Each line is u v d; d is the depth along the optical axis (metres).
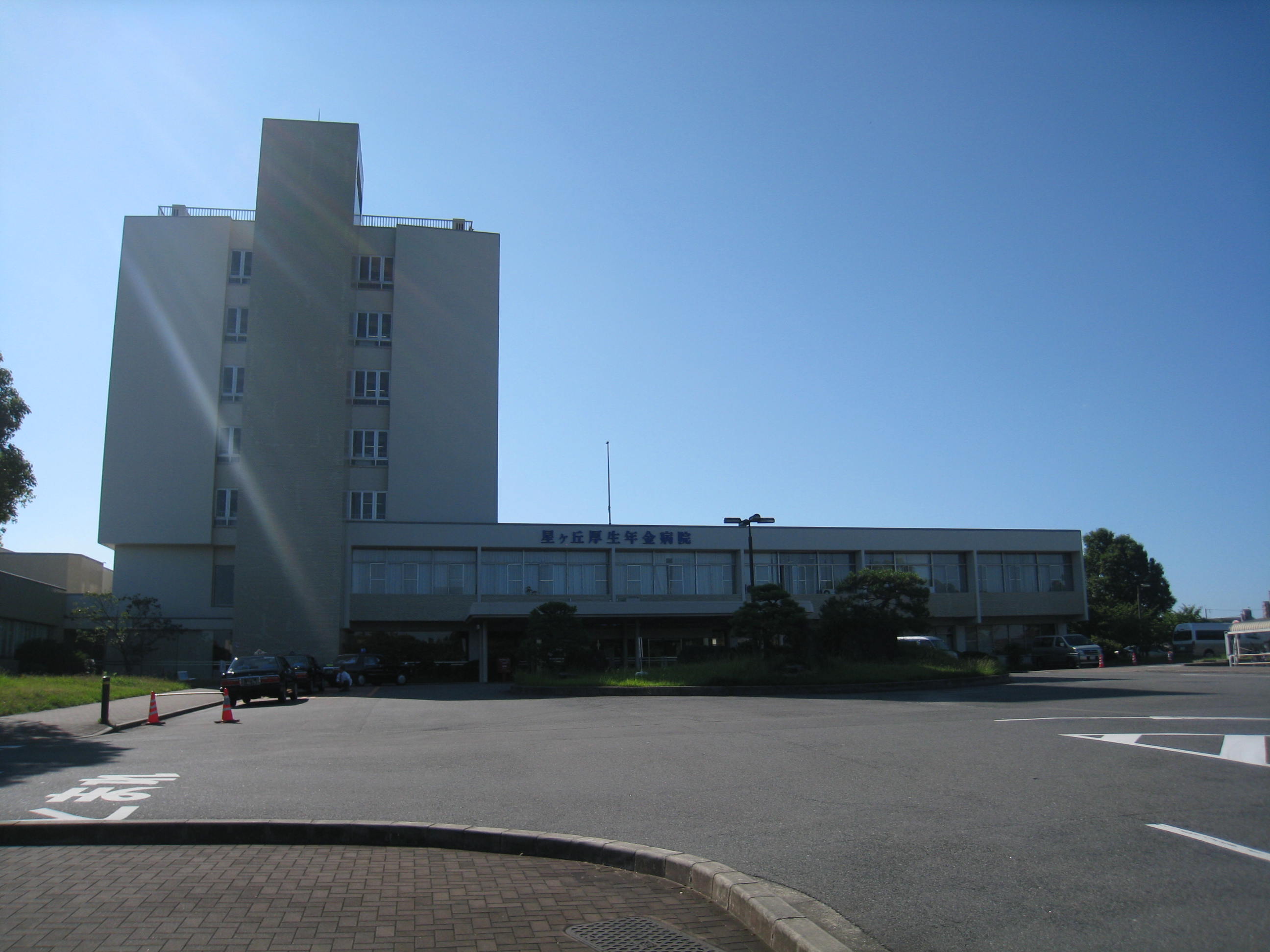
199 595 49.97
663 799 9.48
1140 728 14.12
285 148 50.66
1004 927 5.43
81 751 14.38
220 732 18.11
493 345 54.38
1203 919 5.48
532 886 6.61
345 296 49.88
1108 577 83.00
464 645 49.75
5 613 42.69
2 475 25.03
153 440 50.28
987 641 56.34
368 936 5.54
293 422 48.22
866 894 6.09
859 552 53.94
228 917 5.86
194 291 51.94
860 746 12.86
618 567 51.03
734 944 5.46
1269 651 43.53
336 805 9.34
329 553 47.47
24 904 6.12
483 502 52.66
